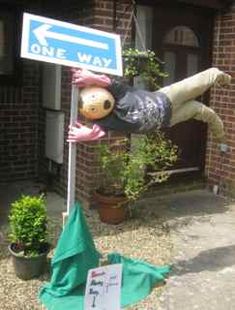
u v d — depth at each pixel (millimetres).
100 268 3412
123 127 4043
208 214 6246
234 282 4473
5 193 6793
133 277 4305
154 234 5457
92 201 6039
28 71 7145
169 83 6746
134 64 5449
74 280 3994
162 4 6480
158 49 6570
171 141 6797
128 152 5773
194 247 5188
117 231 5484
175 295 4191
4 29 6891
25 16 3602
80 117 4598
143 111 4043
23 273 4270
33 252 4273
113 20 5879
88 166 5977
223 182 7047
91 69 3771
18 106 7156
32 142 7367
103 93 3881
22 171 7383
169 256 4926
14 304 3922
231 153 6898
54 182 6953
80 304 3932
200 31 6918
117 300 3490
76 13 6133
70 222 3986
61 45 3684
